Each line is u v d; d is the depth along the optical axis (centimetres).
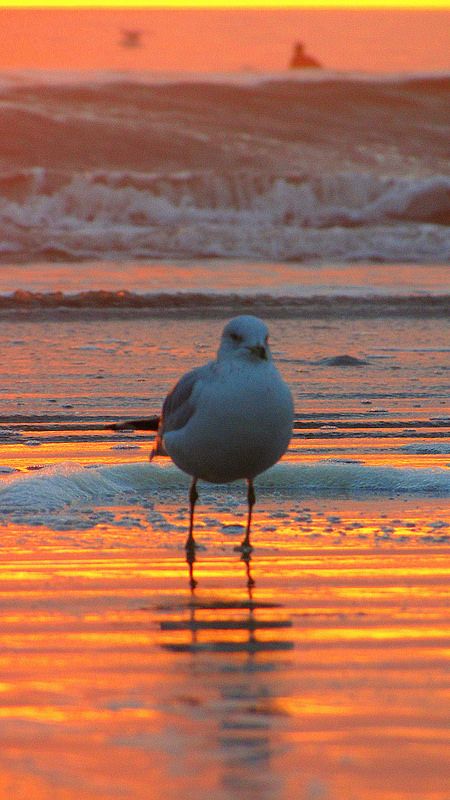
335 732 447
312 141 4494
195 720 458
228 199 3709
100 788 396
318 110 4856
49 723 453
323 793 394
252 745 434
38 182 3622
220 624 593
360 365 1645
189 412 761
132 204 3566
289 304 2220
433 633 575
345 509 889
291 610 618
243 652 546
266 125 4612
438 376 1567
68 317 2075
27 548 758
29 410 1305
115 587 667
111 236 3136
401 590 658
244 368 744
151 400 1380
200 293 2261
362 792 395
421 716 463
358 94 5069
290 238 3184
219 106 4772
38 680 504
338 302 2244
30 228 3228
